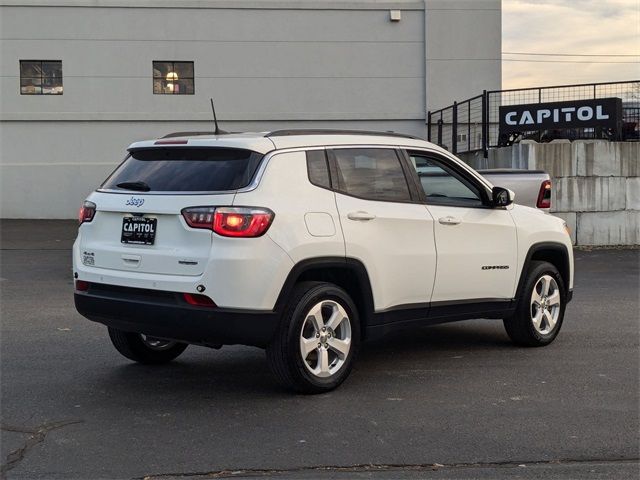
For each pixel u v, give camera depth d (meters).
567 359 6.62
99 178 22.27
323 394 5.48
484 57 22.41
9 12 21.67
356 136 5.86
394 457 4.27
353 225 5.49
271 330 5.08
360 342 5.66
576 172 15.55
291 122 22.41
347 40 22.28
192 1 21.98
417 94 22.48
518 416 5.02
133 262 5.26
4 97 21.86
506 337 7.58
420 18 22.33
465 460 4.25
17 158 22.11
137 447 4.39
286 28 22.19
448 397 5.44
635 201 15.77
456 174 6.48
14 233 18.81
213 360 6.54
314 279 5.54
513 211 6.85
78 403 5.23
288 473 4.04
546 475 4.05
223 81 22.22
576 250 15.26
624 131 16.22
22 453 4.28
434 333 7.80
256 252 4.95
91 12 21.83
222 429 4.71
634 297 10.02
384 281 5.70
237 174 5.14
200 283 4.91
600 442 4.55
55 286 10.87
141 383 5.76
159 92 22.22
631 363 6.47
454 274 6.21
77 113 22.00
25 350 6.80
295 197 5.23
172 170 5.40
